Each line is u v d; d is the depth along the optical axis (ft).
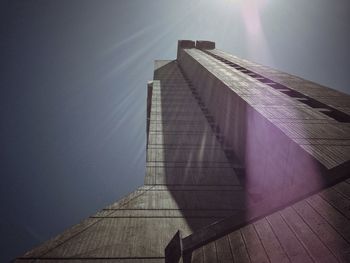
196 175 34.53
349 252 12.17
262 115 30.53
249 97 38.96
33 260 19.40
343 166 18.06
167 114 62.28
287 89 46.73
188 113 63.05
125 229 23.02
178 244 17.95
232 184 32.42
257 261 13.91
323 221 14.66
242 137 39.04
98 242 21.27
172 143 45.60
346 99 38.65
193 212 26.11
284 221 16.01
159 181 32.76
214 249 16.14
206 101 67.62
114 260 19.43
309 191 17.51
